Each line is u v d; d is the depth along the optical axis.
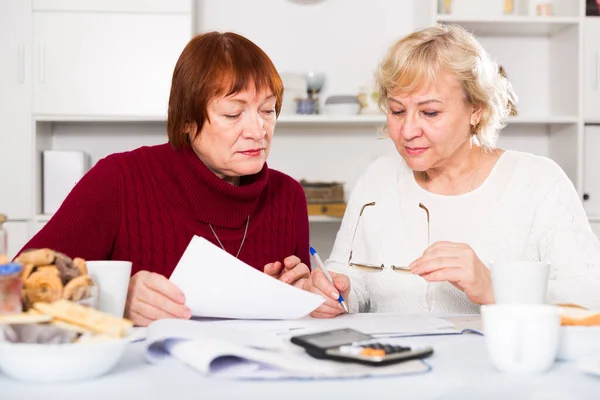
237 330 0.96
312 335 0.91
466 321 1.17
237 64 1.39
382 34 3.41
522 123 3.43
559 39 3.39
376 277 1.63
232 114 1.41
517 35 3.48
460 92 1.48
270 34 3.38
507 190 1.59
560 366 0.86
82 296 0.91
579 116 3.23
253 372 0.79
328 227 3.42
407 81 1.45
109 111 3.14
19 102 3.11
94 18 3.12
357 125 3.38
